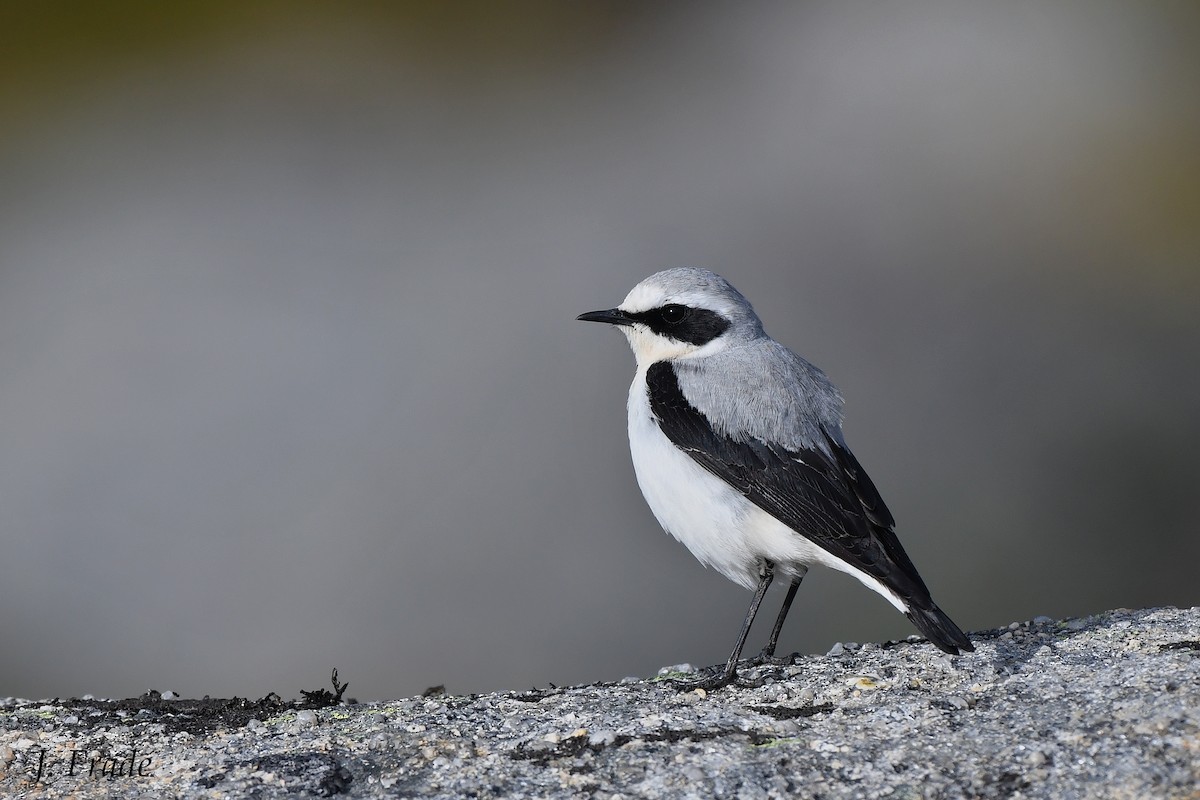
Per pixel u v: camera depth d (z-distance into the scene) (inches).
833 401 346.6
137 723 306.2
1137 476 650.2
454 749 271.7
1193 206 940.6
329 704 319.6
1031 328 779.4
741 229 910.4
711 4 1428.4
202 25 1392.7
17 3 1341.0
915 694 286.0
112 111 1226.0
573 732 275.0
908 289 824.9
